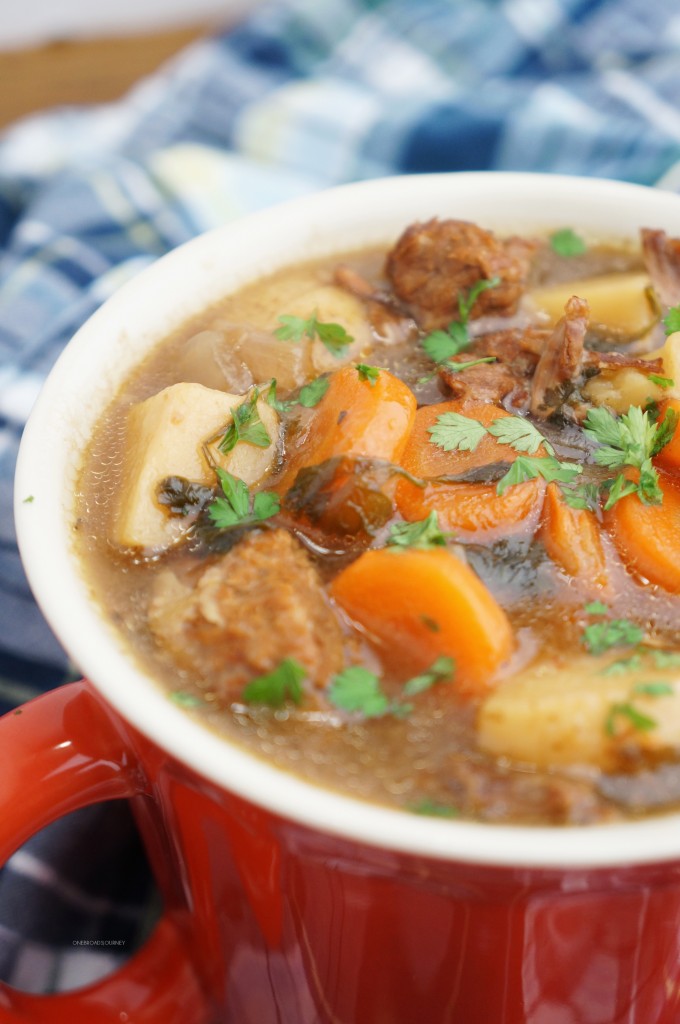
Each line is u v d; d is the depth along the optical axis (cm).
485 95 50
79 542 29
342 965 27
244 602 27
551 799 25
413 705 26
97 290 42
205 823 26
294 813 24
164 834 28
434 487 29
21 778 27
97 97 63
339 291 34
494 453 29
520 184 35
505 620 27
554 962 26
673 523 29
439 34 56
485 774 25
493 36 56
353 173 49
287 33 56
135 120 53
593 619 28
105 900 33
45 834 33
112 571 28
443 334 33
